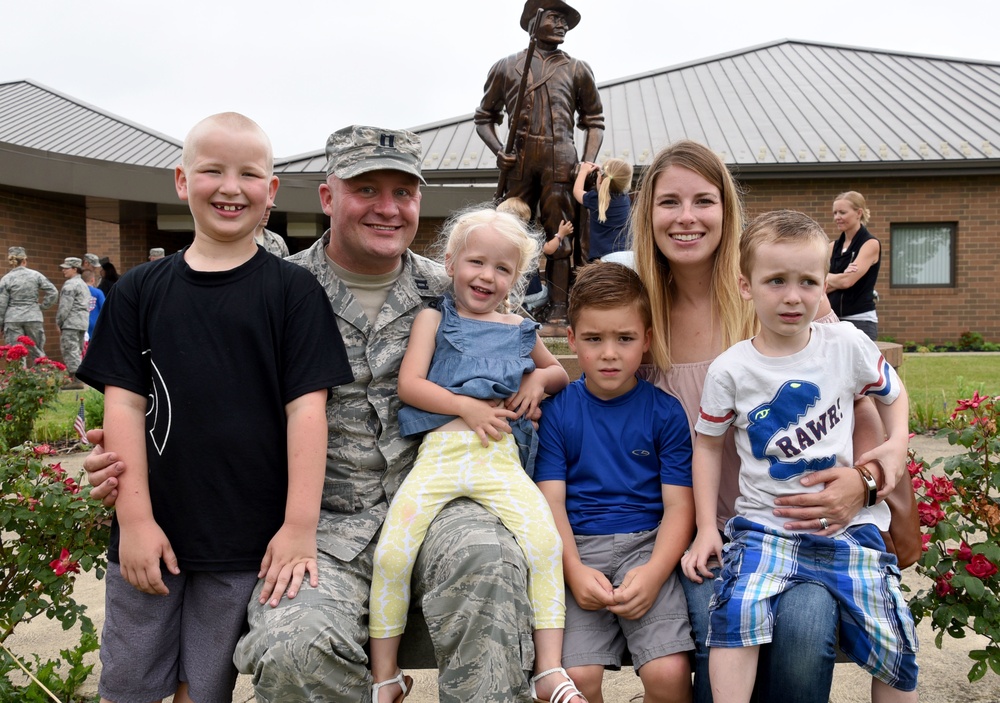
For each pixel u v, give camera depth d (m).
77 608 2.86
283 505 2.05
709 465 2.21
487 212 2.46
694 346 2.52
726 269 2.44
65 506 2.75
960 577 2.67
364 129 2.28
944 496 2.77
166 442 1.98
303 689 1.84
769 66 19.50
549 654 2.02
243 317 2.02
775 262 2.05
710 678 1.96
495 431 2.23
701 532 2.18
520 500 2.15
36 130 17.06
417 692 2.96
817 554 2.00
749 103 17.34
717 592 2.01
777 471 2.08
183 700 2.12
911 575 4.07
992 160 14.49
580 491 2.30
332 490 2.27
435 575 1.99
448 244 2.52
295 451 2.00
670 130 15.98
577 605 2.14
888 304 15.48
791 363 2.12
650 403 2.33
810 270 2.04
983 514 2.80
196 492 1.98
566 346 5.63
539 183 6.35
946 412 7.32
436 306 2.49
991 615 2.67
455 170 14.71
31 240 13.34
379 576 2.07
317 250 2.46
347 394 2.30
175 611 2.04
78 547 2.85
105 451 2.00
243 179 2.03
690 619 2.09
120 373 2.01
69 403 9.54
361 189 2.29
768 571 1.98
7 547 2.86
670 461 2.28
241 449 1.99
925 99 17.31
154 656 2.01
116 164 13.24
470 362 2.31
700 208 2.38
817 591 1.95
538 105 6.23
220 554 1.98
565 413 2.34
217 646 2.02
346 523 2.19
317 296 2.12
